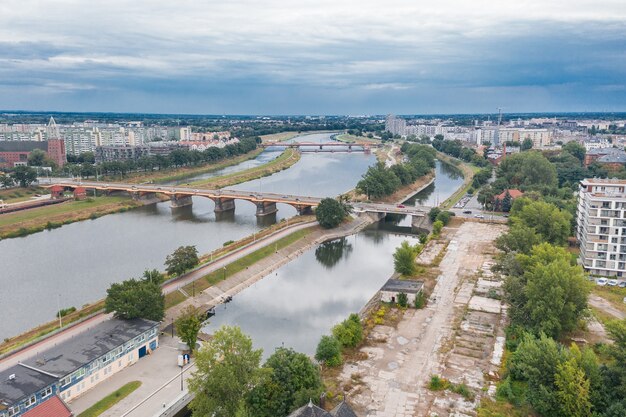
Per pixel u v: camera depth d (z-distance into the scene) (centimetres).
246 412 11438
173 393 13988
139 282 17838
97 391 14075
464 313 19525
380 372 15262
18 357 15275
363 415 13112
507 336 17138
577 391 11950
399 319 19075
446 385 14450
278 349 14012
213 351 12375
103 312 18712
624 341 12350
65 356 14312
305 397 12412
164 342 17262
